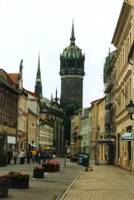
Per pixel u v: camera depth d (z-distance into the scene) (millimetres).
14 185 28609
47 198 23703
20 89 108312
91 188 30594
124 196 25109
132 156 53094
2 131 79312
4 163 64562
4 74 94500
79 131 195750
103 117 121562
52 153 140500
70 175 46625
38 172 39625
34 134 141750
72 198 23891
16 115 101062
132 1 54062
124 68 63250
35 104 144375
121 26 64812
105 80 101375
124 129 63656
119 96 72312
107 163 91000
